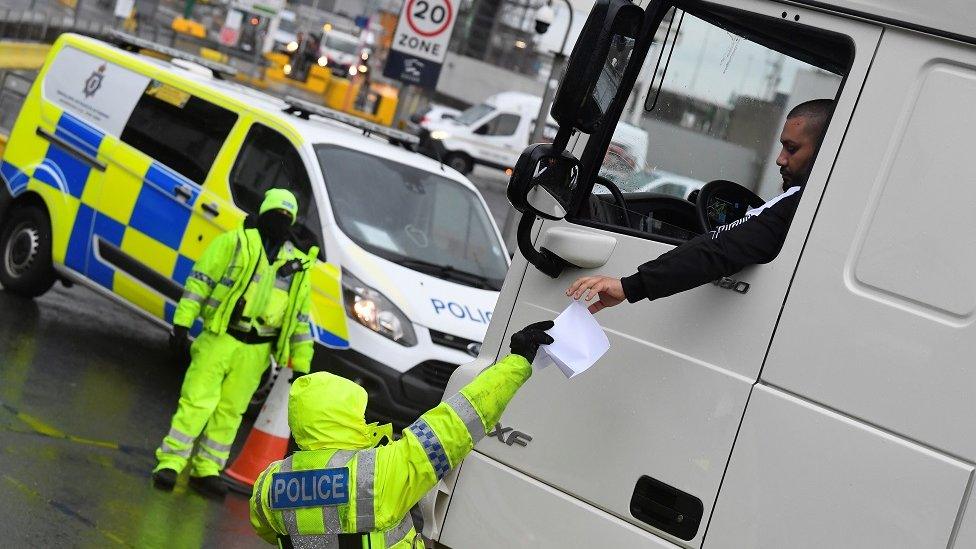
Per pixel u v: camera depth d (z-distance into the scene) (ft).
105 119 38.29
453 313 33.24
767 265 13.47
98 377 34.17
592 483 14.33
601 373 14.43
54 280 39.93
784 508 12.98
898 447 12.45
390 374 31.91
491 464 15.11
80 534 22.52
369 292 32.48
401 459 12.97
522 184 13.84
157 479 26.73
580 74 13.55
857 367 12.81
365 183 35.17
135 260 35.96
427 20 56.85
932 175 12.81
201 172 35.53
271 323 27.66
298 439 13.39
